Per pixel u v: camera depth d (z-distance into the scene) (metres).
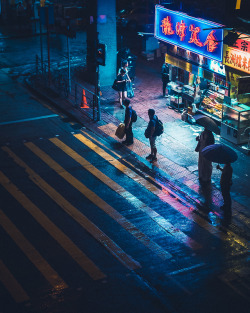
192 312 10.29
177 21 19.58
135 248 12.55
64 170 16.53
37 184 15.62
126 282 11.20
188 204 14.66
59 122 20.39
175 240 12.93
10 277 11.27
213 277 11.48
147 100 22.52
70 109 21.39
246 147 17.78
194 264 11.97
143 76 25.95
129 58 24.56
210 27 17.88
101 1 22.86
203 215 14.10
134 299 10.63
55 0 34.62
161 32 20.73
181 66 20.36
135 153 17.80
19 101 22.58
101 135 19.19
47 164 16.92
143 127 19.86
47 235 12.98
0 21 36.69
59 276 11.35
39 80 25.00
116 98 22.81
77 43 32.06
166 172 16.50
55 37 33.31
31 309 10.26
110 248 12.50
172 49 20.72
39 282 11.13
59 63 27.86
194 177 16.17
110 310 10.27
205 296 10.81
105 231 13.24
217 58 17.89
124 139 18.91
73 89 23.75
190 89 20.42
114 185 15.66
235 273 11.64
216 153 13.74
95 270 11.61
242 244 12.81
